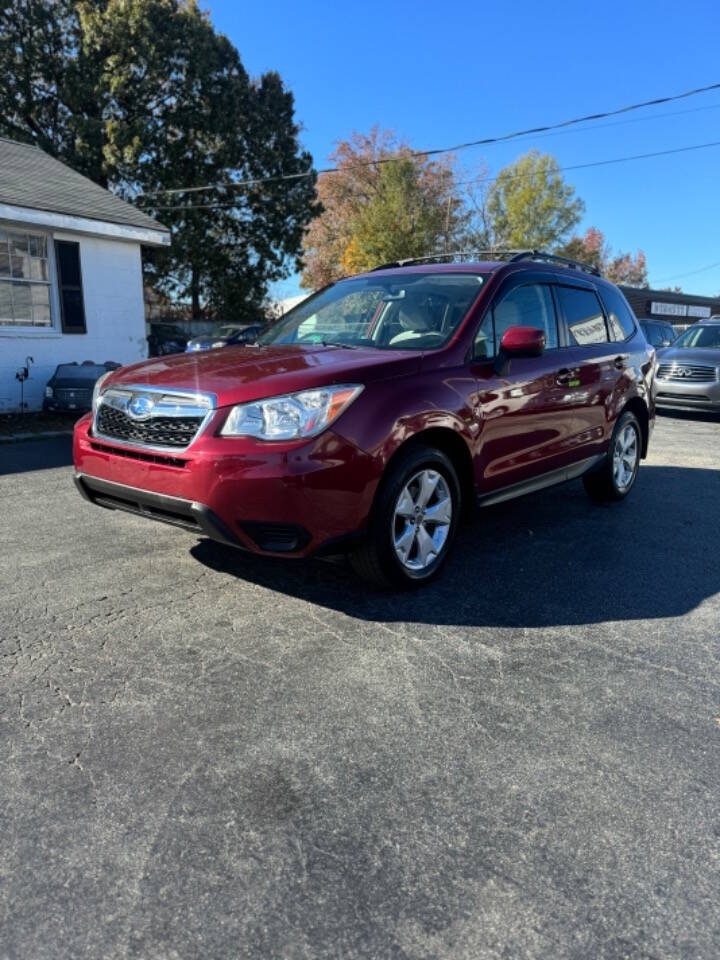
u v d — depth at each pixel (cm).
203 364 377
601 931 173
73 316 1262
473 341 410
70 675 291
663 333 1827
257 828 206
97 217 1238
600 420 538
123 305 1345
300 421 320
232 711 266
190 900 180
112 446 361
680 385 1187
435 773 233
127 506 373
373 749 245
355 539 339
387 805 217
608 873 192
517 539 492
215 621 346
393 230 3866
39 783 223
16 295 1190
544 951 167
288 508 316
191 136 2608
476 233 5084
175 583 394
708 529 527
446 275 461
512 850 200
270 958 164
